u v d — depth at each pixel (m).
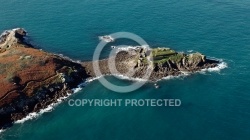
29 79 137.38
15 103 128.50
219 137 113.94
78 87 140.38
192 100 131.00
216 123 119.81
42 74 140.25
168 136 115.25
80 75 146.62
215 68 147.75
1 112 125.12
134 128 119.19
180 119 122.25
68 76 142.12
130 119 123.12
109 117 124.38
